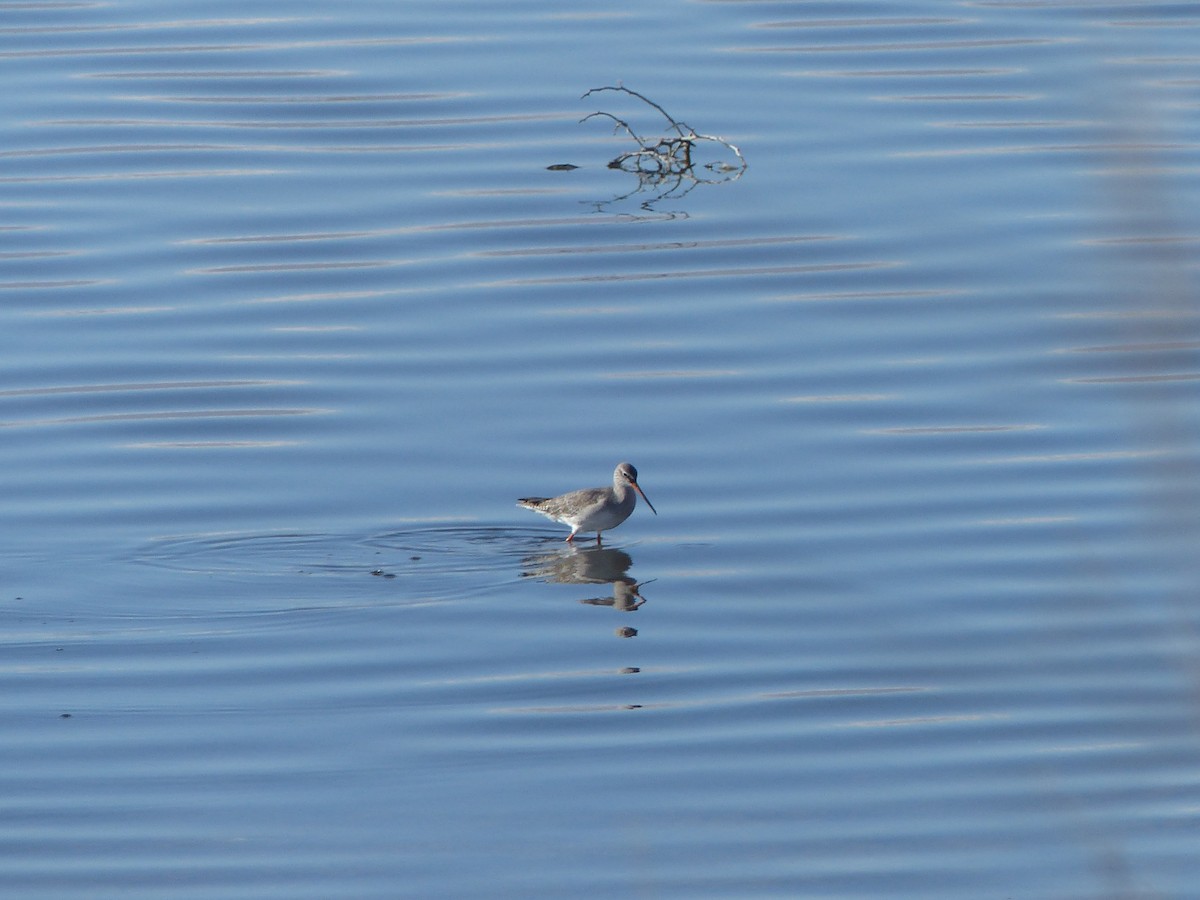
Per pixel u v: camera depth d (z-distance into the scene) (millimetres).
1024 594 21812
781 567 22891
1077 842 17031
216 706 19797
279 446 26188
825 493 24797
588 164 37031
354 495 24859
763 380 28172
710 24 44312
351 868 16781
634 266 32406
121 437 26359
